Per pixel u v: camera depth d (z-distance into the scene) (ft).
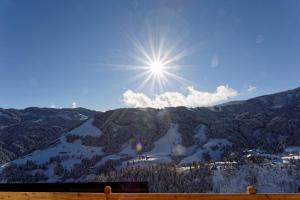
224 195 13.96
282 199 13.60
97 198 14.94
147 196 14.46
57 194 15.51
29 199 15.76
